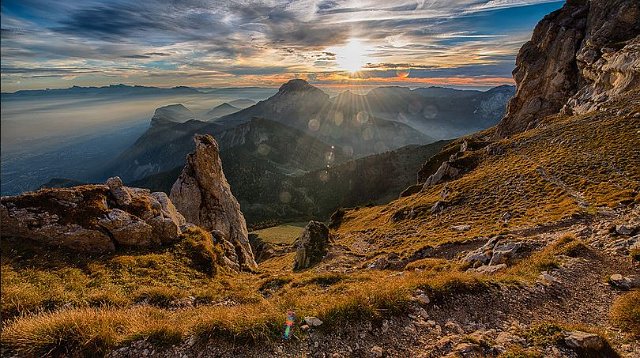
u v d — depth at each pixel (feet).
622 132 170.81
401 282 51.42
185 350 34.06
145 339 34.58
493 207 160.25
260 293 73.92
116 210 90.79
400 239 168.14
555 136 219.61
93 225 83.30
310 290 69.15
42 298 52.42
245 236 169.99
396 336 37.73
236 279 89.04
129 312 42.73
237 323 36.70
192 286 73.56
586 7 370.32
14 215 77.00
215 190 168.55
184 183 166.81
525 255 74.90
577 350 34.04
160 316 43.29
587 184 136.56
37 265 68.23
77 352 32.73
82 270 71.05
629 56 245.04
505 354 33.32
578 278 56.29
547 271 58.34
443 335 38.42
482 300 46.06
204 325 36.14
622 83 244.01
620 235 74.08
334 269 125.39
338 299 42.96
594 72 299.17
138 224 89.51
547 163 178.60
